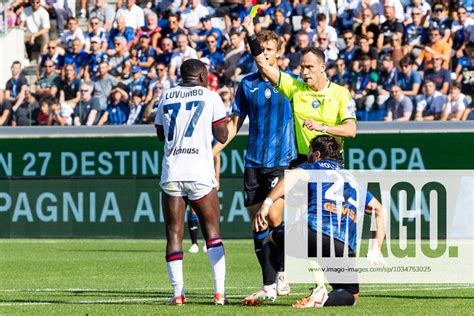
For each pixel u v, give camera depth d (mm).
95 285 41875
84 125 79500
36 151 78750
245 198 35969
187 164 31844
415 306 31750
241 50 82875
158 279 44812
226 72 82812
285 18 83500
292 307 30672
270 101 35406
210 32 85000
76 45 85062
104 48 85062
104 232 77438
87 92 82250
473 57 79750
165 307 31172
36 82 83562
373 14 82250
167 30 85688
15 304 33000
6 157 79125
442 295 36625
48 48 85625
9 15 91500
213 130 32281
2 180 78750
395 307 31250
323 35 81125
